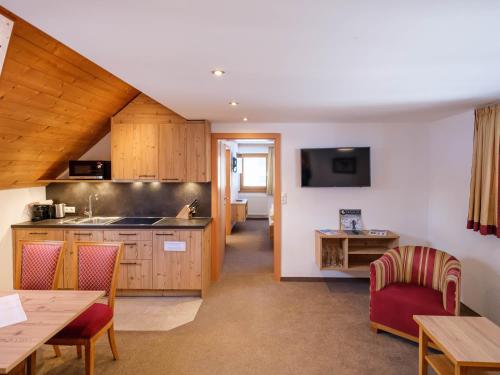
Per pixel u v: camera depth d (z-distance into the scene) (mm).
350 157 4344
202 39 1652
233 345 2842
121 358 2641
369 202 4477
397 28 1528
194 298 3910
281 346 2828
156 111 4047
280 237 4520
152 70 2148
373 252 4133
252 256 5750
